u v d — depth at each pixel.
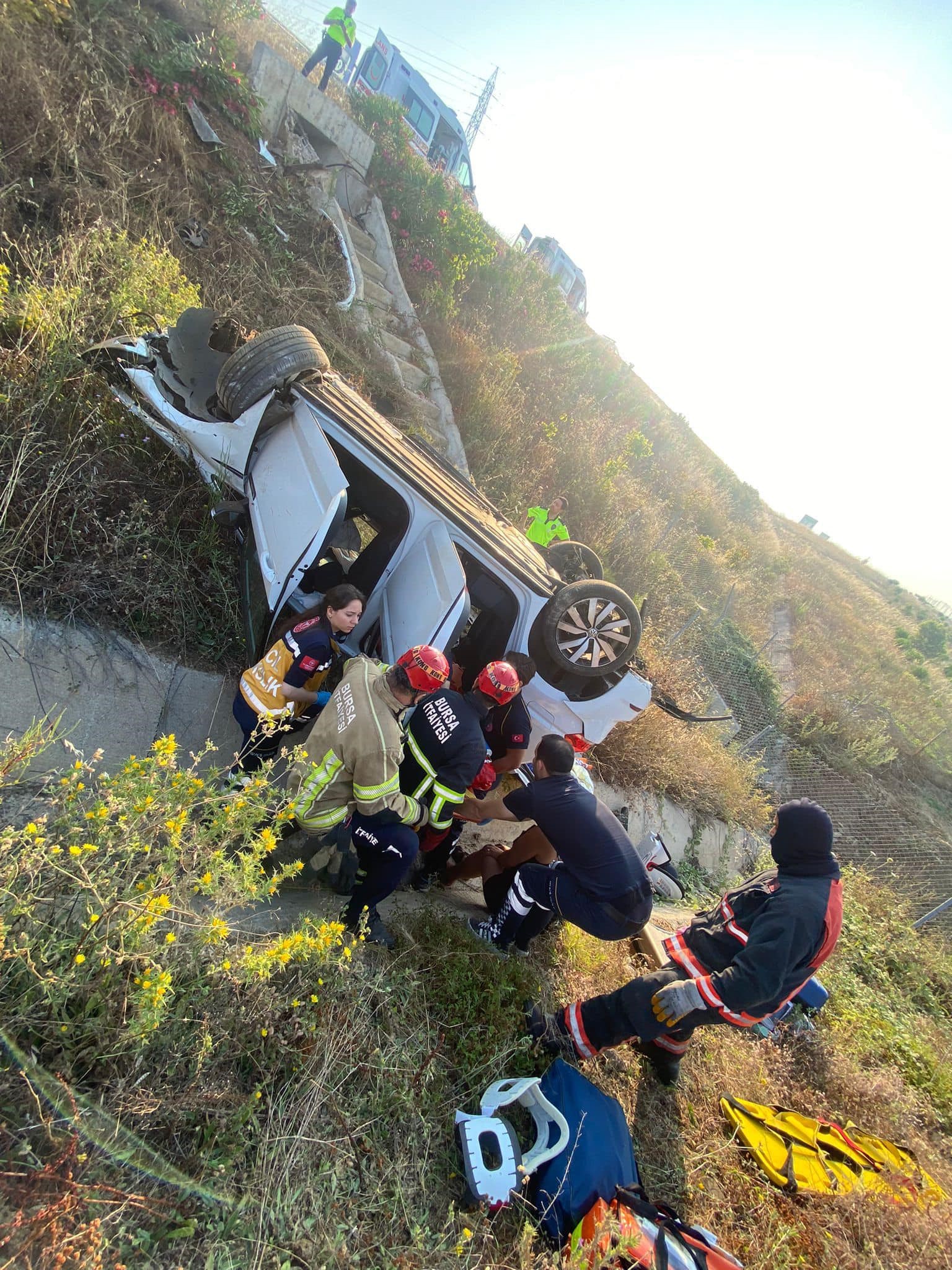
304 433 3.53
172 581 3.64
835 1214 2.90
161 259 4.86
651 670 7.57
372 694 2.63
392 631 3.48
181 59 6.78
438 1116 2.47
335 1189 2.02
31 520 3.20
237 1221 1.79
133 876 2.01
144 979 1.84
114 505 3.65
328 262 7.65
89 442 3.68
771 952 2.77
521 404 10.05
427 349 8.90
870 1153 3.49
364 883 2.83
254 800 2.36
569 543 6.48
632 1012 2.94
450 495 3.96
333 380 4.09
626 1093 3.19
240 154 7.25
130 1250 1.62
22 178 4.77
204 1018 2.09
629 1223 2.28
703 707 8.37
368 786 2.58
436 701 3.02
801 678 12.71
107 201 5.16
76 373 3.80
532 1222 2.34
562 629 3.75
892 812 10.98
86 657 3.21
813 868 2.99
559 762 3.31
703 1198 2.88
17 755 2.27
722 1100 3.42
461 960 3.04
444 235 10.69
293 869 2.29
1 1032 1.73
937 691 17.41
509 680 2.92
